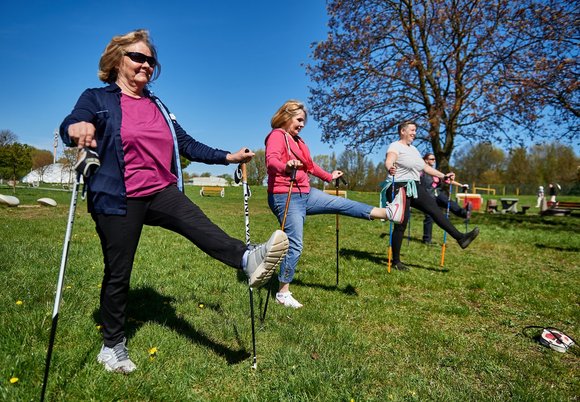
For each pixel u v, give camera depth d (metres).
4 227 8.30
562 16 14.05
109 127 2.45
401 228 6.00
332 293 4.65
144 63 2.63
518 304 4.61
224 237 2.58
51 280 4.35
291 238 4.01
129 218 2.52
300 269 5.82
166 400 2.34
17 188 30.80
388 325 3.77
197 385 2.54
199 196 29.69
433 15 16.69
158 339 3.04
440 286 5.21
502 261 7.19
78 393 2.30
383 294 4.73
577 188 48.16
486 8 15.70
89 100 2.44
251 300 2.74
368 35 17.47
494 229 12.37
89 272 4.83
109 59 2.64
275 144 3.93
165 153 2.66
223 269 5.48
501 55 15.88
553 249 8.65
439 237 10.13
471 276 5.83
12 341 2.78
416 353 3.16
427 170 6.64
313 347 3.11
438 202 7.68
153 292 4.24
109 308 2.58
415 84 17.86
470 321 4.03
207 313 3.73
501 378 2.85
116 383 2.41
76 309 3.51
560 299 4.84
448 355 3.17
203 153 2.96
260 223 11.88
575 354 3.30
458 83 16.48
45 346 2.79
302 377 2.61
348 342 3.23
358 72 17.95
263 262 2.39
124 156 2.49
